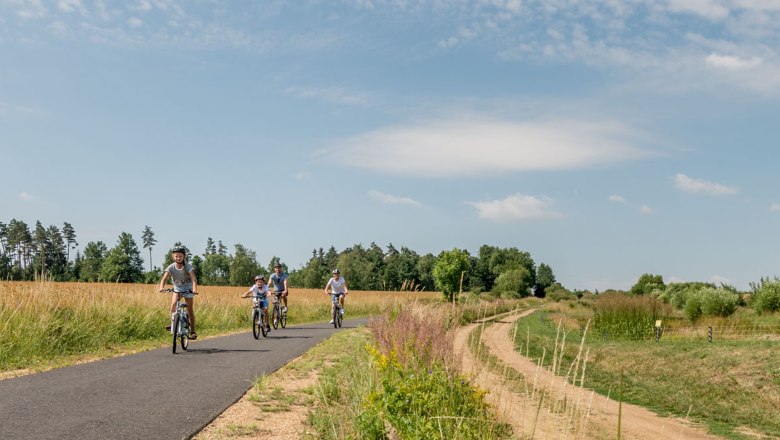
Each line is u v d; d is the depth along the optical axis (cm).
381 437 696
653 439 1020
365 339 1641
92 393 791
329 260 18375
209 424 681
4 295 1409
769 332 2698
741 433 1123
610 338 2914
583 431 681
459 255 7088
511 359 1761
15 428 606
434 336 1029
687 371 1753
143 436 607
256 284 1766
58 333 1343
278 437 659
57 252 13650
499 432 743
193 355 1248
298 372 1070
